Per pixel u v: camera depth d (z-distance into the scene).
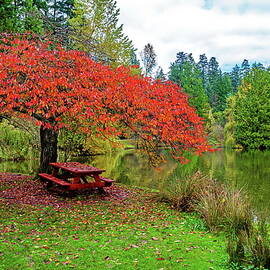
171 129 8.99
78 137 15.50
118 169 18.80
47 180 9.66
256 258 4.21
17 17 13.81
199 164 22.33
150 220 6.93
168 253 4.72
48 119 9.87
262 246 4.31
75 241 5.19
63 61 8.27
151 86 9.23
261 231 5.34
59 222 6.40
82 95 7.91
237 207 6.35
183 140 9.75
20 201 8.04
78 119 10.04
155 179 15.23
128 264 4.23
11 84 7.38
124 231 5.93
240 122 37.88
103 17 26.73
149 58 46.81
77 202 8.34
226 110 45.16
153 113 8.80
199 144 10.08
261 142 36.66
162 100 9.40
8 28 12.52
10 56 7.22
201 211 6.91
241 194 7.88
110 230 5.98
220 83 63.69
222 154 31.47
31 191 9.36
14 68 7.04
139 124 9.74
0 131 19.41
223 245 5.17
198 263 4.31
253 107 37.69
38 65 7.57
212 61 96.19
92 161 22.75
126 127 10.46
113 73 8.65
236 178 16.17
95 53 10.52
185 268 4.12
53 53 8.14
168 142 9.76
